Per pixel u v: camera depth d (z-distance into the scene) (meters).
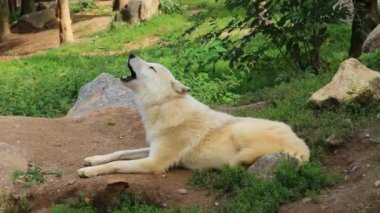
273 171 8.41
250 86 15.84
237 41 16.41
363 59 12.86
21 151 10.17
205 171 9.03
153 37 28.55
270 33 14.73
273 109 11.43
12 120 11.80
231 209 8.16
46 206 8.95
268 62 16.23
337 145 9.37
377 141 9.14
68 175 9.50
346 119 9.95
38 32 37.50
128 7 31.88
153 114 9.30
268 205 7.98
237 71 16.98
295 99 11.66
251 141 8.82
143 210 8.38
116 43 28.50
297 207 7.96
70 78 19.03
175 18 30.80
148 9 31.56
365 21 15.75
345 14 13.74
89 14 39.56
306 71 14.30
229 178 8.64
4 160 9.66
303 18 13.68
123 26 31.50
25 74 21.95
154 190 8.73
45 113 15.62
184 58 19.16
